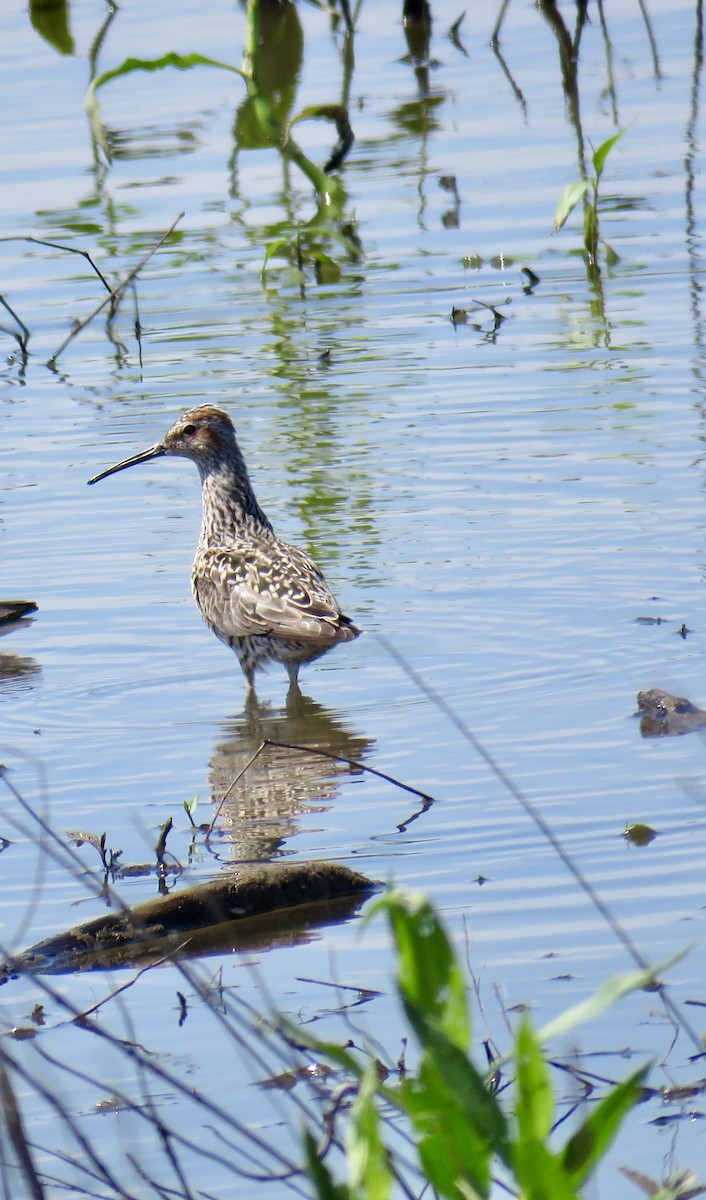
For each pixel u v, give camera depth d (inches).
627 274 823.7
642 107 1015.6
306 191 933.2
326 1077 290.7
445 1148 184.9
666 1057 290.7
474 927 339.3
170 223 903.1
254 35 822.5
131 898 365.7
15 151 995.3
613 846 372.8
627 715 450.0
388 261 859.4
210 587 526.3
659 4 1219.2
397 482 633.6
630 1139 269.9
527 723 451.2
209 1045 305.9
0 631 546.6
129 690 503.8
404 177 944.3
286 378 741.3
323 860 376.5
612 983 176.6
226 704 490.3
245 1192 260.7
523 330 773.3
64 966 343.6
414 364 744.3
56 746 462.3
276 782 427.8
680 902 343.6
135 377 755.4
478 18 1207.6
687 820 383.9
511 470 636.7
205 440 562.3
